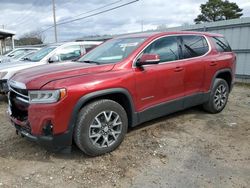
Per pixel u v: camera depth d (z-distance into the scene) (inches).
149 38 172.7
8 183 124.0
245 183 123.2
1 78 262.8
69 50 311.7
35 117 131.6
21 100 144.1
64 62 181.6
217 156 148.9
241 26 407.2
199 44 207.3
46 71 149.0
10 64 284.7
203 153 152.5
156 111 172.6
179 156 148.9
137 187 120.8
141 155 149.9
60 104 128.2
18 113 151.5
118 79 148.2
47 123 130.0
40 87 130.2
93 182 124.6
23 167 137.9
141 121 166.1
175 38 188.9
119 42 185.3
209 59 207.5
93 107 139.5
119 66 154.0
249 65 406.3
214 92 216.5
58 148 136.8
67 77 137.5
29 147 160.1
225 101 231.5
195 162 142.4
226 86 229.1
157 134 179.2
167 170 134.6
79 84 133.9
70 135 134.7
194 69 193.5
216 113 227.0
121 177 128.5
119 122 152.0
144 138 172.2
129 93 153.9
